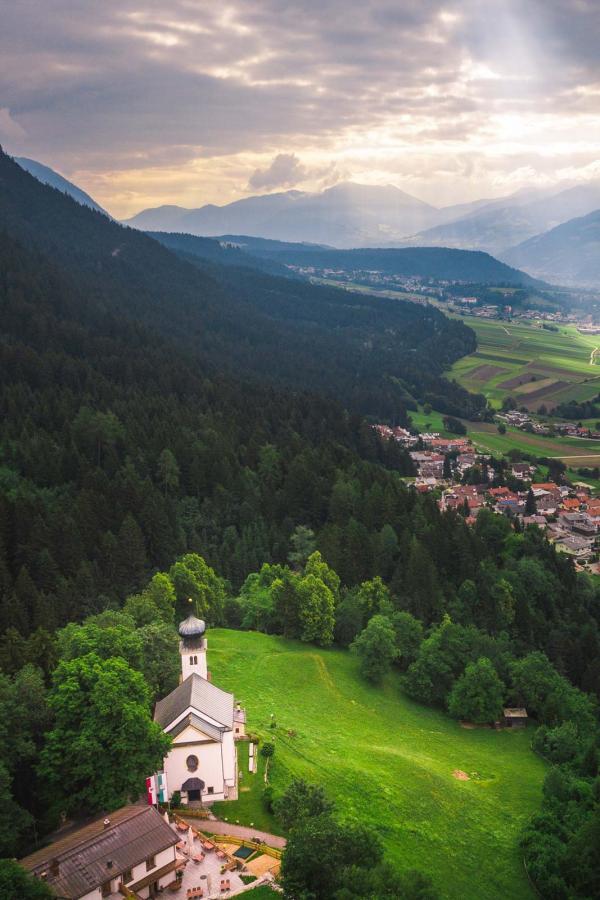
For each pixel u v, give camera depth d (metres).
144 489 159.38
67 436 183.88
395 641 126.25
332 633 129.25
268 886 58.41
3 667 77.50
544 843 74.81
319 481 186.62
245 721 87.56
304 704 101.50
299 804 64.19
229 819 67.00
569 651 134.38
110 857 56.16
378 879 52.84
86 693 65.62
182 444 188.25
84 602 120.56
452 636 121.75
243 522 170.88
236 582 152.38
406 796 79.62
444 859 71.94
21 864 55.75
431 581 142.88
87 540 137.88
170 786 69.06
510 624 144.00
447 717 112.62
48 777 64.00
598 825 69.88
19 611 106.31
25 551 127.81
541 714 111.88
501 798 86.69
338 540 154.88
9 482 156.62
